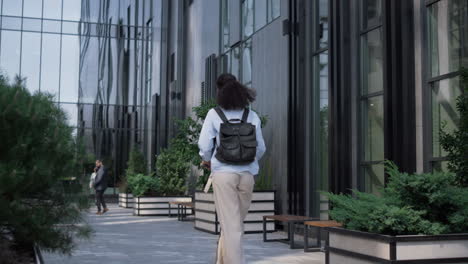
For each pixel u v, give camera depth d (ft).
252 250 28.63
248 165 13.06
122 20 92.48
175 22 77.30
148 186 60.08
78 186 20.20
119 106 90.74
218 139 13.20
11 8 87.86
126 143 90.22
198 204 42.11
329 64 33.12
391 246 14.05
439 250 14.42
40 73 88.12
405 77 26.03
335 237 16.92
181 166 61.21
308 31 38.73
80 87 89.66
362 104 31.65
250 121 13.41
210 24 61.05
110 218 54.95
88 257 25.99
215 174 12.98
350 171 31.83
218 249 13.42
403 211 14.60
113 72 91.20
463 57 23.44
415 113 25.95
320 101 37.04
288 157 38.73
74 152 20.35
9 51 86.99
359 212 15.65
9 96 19.08
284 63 39.99
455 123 23.59
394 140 25.96
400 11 26.43
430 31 25.62
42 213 18.81
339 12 33.09
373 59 30.81
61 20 89.86
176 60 74.64
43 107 19.98
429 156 25.00
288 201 38.52
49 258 25.40
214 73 58.44
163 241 33.68
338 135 32.14
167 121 79.87
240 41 50.11
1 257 17.89
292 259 25.09
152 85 86.99
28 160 18.80
